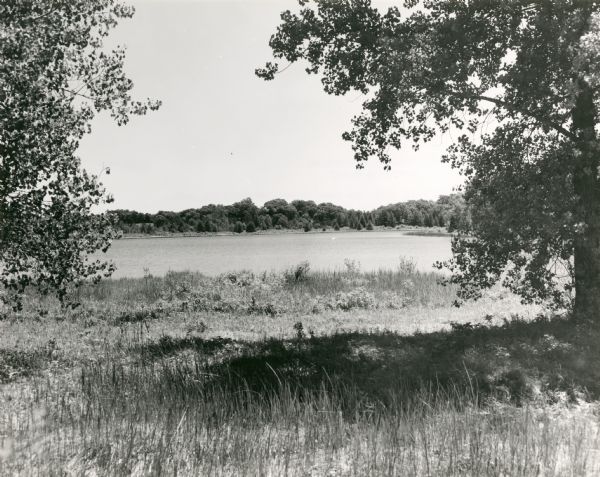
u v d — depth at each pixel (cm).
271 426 710
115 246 13338
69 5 1038
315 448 665
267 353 1072
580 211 1135
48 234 1034
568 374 908
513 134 1232
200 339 1227
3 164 955
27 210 999
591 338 1094
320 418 728
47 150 1014
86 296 2147
